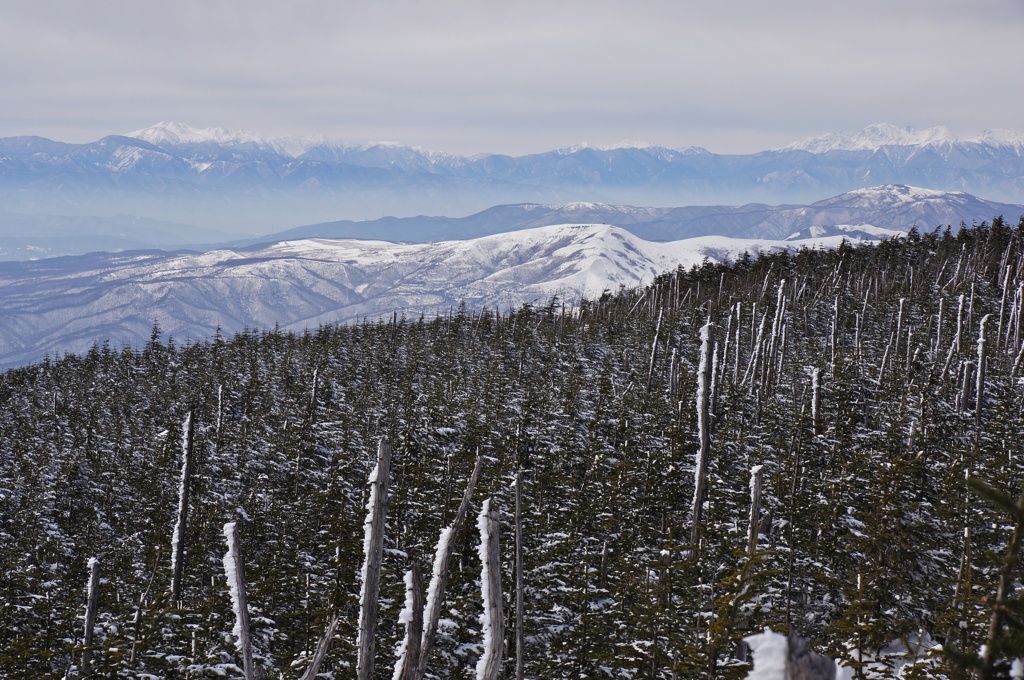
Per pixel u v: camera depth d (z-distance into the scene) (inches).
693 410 2395.4
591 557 1457.9
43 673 1314.0
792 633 128.8
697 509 1533.0
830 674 123.7
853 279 5846.5
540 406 2760.8
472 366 4222.4
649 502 1710.1
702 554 1029.2
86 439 3218.5
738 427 2519.7
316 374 3560.5
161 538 2214.6
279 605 1417.3
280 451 2536.9
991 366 3294.8
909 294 4776.1
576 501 1710.1
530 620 1190.3
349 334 5324.8
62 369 5531.5
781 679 123.9
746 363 4252.0
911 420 1999.3
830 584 995.3
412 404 2906.0
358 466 2154.3
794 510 1307.8
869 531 1081.4
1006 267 5201.8
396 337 5216.5
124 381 4931.1
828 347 3860.7
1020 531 150.9
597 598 1238.3
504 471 1974.7
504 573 1328.7
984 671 143.9
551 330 4603.8
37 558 2192.4
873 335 4170.8
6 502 2551.7
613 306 6441.9
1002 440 2011.6
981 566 989.2
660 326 4168.3
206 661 1220.5
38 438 3287.4
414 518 1571.1
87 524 2623.0
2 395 4761.3
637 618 1007.0
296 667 1139.9
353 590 1243.8
